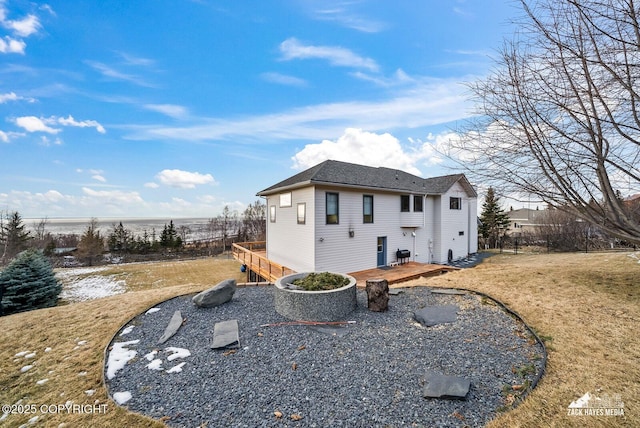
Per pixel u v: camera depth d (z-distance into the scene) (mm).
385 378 3338
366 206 12133
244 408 2914
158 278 17656
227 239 37688
